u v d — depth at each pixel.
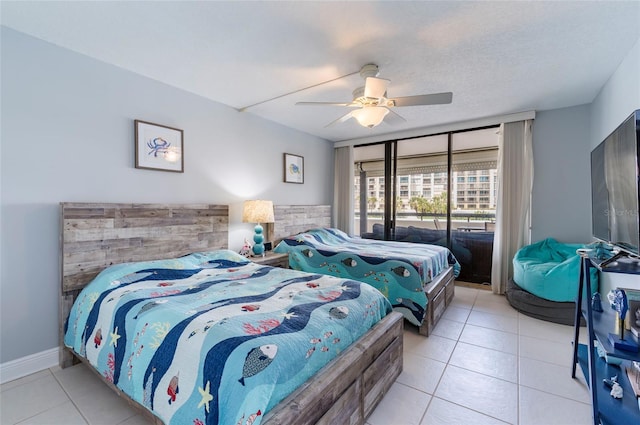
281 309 1.59
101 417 1.65
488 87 2.90
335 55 2.28
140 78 2.62
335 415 1.32
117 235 2.37
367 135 4.85
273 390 1.10
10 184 1.97
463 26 1.91
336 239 4.25
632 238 1.50
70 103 2.22
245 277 2.27
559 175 3.56
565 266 2.92
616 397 1.66
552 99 3.24
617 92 2.48
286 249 3.75
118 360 1.56
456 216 4.38
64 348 2.13
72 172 2.23
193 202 3.06
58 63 2.16
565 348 2.42
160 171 2.78
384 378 1.81
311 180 4.79
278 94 3.08
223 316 1.45
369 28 1.93
